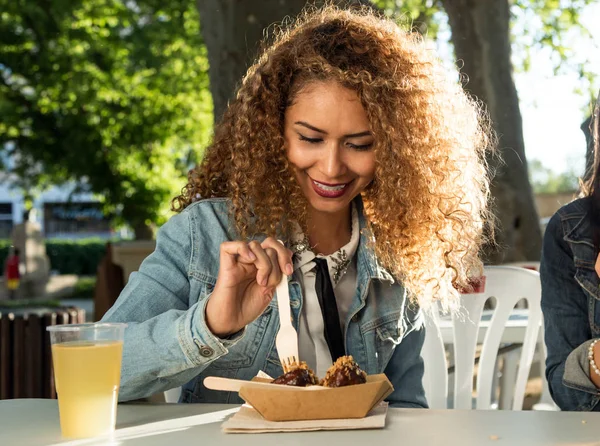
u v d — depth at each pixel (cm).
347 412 141
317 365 193
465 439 132
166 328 160
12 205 3322
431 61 200
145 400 173
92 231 3259
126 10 1094
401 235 196
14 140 1536
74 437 137
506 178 557
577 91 801
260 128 192
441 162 197
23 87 1450
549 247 222
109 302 600
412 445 128
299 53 188
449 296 210
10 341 439
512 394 391
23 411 157
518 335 305
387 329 199
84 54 1303
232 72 430
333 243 201
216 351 158
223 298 155
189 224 193
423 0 781
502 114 564
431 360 282
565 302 217
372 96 181
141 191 1554
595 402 197
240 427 138
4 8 1248
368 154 185
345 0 277
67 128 1474
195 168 212
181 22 1050
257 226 193
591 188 224
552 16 819
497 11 567
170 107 1375
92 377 136
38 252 1941
